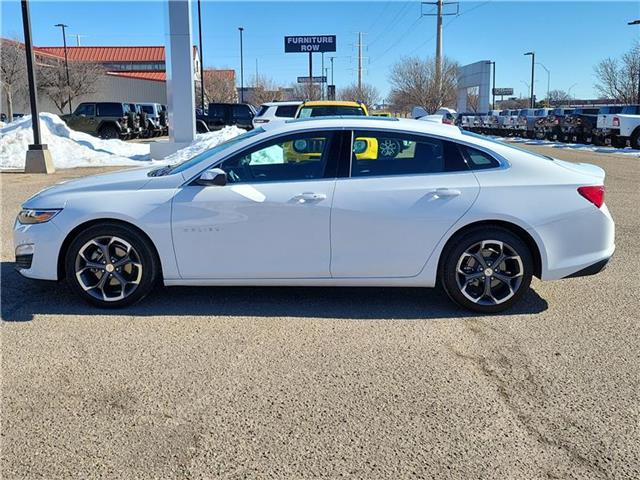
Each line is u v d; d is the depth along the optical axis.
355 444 3.00
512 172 4.74
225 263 4.75
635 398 3.46
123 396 3.48
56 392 3.52
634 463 2.85
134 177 5.00
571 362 3.94
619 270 6.11
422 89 52.12
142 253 4.78
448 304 5.06
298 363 3.91
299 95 78.19
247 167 4.84
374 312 4.87
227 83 71.50
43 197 4.91
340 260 4.71
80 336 4.34
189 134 18.80
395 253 4.69
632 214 9.25
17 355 4.02
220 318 4.72
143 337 4.33
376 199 4.64
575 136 28.62
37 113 15.47
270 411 3.31
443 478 2.74
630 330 4.49
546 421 3.22
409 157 4.79
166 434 3.09
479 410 3.33
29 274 4.86
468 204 4.63
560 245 4.71
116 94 54.84
